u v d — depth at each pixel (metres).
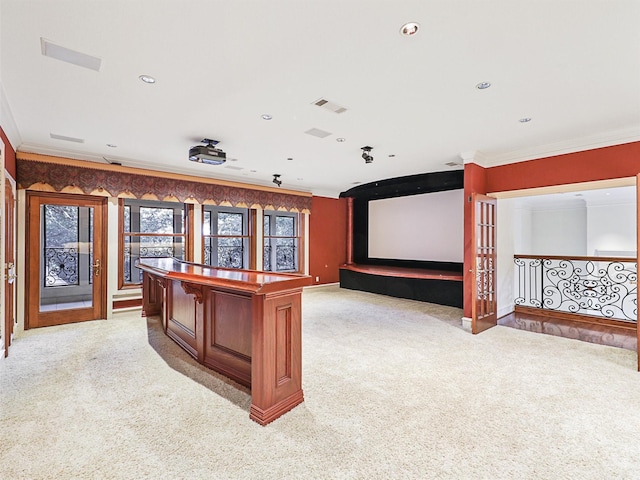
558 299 7.66
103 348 3.63
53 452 1.88
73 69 2.37
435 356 3.43
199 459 1.82
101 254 4.93
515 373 3.00
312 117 3.32
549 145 4.14
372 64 2.32
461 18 1.83
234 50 2.15
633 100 2.89
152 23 1.86
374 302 6.38
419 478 1.68
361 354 3.49
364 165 5.43
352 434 2.06
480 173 4.66
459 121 3.41
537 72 2.43
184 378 2.85
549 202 9.01
